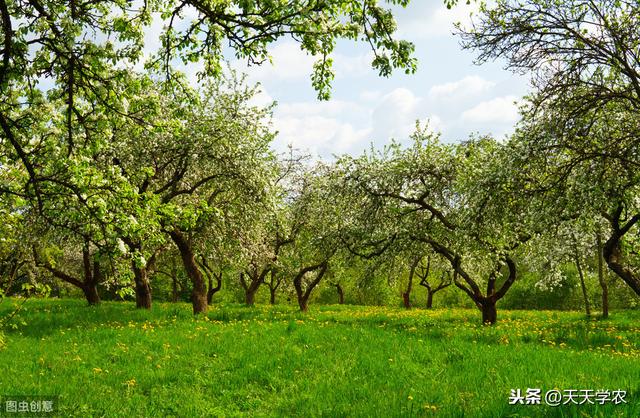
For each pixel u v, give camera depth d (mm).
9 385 9164
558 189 14406
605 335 14664
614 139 13914
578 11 13375
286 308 30781
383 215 21609
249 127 21953
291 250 30375
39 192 8961
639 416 6152
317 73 9461
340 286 46750
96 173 9734
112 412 7875
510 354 11281
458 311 31328
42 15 8312
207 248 22359
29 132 9336
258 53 8586
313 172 30891
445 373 9781
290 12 7758
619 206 14648
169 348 12570
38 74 9031
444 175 20438
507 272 46469
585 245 25359
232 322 18094
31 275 11602
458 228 18281
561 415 6418
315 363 10891
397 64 8719
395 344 12812
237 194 21688
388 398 8055
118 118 10023
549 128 13672
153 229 12023
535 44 13297
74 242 15094
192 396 8688
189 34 9516
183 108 11367
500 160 15938
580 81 13195
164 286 48500
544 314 28781
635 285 15398
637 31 13164
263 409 8125
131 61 10219
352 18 8664
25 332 15438
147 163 19594
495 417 6582
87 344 13156
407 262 24453
